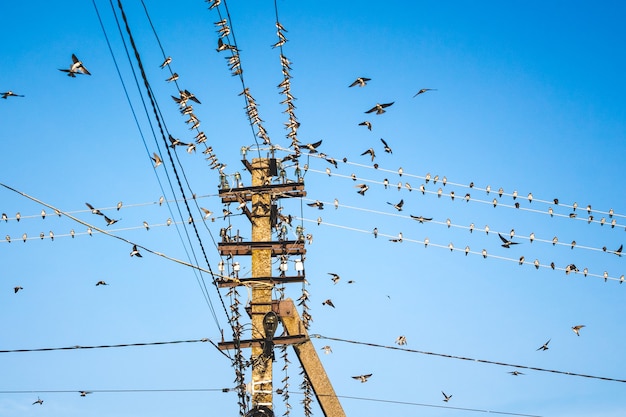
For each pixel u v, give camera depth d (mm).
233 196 25109
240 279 24078
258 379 23203
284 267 24422
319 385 23578
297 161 25547
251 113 25984
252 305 23797
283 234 24844
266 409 22094
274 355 23516
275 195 25312
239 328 24000
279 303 23844
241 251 24438
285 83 27875
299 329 23688
